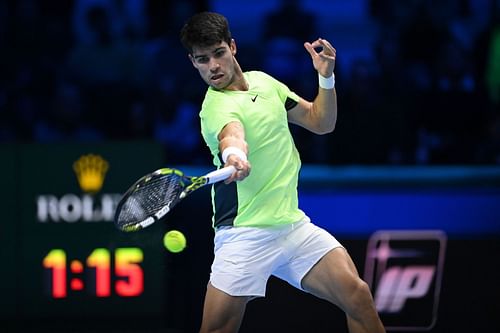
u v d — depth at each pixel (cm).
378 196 2242
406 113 2905
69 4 3153
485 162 2795
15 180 2133
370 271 2184
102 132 2942
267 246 1411
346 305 1409
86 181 2133
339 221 2238
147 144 2133
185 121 2864
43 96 2989
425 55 3086
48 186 2133
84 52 3022
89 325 2147
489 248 2170
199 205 2184
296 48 3055
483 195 2250
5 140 2894
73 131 2902
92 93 2970
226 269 1401
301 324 2150
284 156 1414
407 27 3116
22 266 2142
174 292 2172
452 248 2178
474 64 2995
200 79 2944
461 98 2927
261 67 3002
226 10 3306
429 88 2938
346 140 2675
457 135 2917
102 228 2138
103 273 2141
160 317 2148
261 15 3325
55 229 2138
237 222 1409
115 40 3083
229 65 1378
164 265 2139
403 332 2169
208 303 1409
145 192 1265
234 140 1282
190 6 3117
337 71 2828
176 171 1255
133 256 2141
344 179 2378
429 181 2384
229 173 1234
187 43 1373
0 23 3053
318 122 1506
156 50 3103
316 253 1422
